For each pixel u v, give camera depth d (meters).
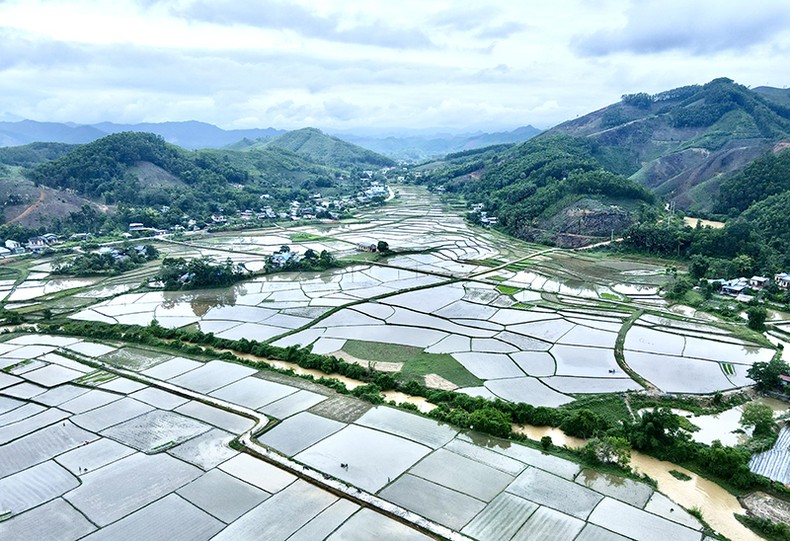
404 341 80.81
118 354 78.00
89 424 57.78
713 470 47.16
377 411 58.62
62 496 45.56
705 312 93.12
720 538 39.16
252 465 49.19
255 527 40.97
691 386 64.88
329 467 48.16
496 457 49.66
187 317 95.25
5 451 52.94
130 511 43.31
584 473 47.12
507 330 85.12
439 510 42.16
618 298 102.06
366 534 39.88
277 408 59.84
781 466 48.25
